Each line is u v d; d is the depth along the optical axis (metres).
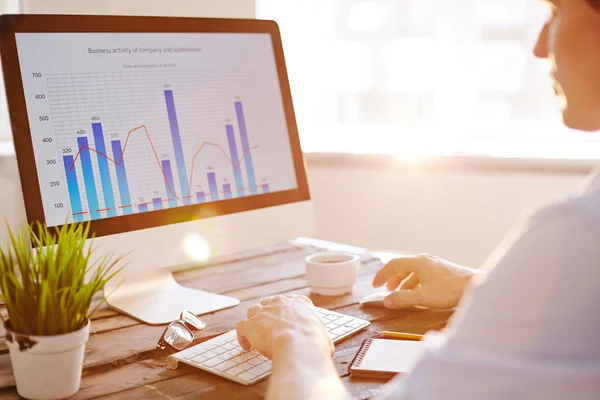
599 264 0.46
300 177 1.35
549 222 0.49
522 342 0.48
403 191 2.32
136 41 1.15
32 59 1.03
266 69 1.33
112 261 1.09
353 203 2.43
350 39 2.53
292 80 2.64
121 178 1.11
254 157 1.29
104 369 0.89
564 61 0.59
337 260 1.27
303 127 2.65
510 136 2.32
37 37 1.04
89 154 1.08
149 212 1.13
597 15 0.56
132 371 0.88
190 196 1.19
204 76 1.23
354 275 1.22
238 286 1.26
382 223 2.38
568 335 0.46
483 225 2.20
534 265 0.48
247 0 1.69
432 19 2.37
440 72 2.39
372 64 2.51
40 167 1.02
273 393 0.70
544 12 2.21
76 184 1.06
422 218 2.30
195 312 1.10
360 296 1.20
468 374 0.49
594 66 0.58
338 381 0.72
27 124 1.02
